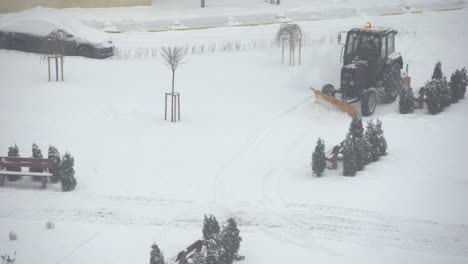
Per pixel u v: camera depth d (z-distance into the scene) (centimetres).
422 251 1606
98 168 2091
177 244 1631
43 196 1894
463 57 3384
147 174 2052
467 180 1972
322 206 1833
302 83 3014
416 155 2161
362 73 2620
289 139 2348
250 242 1647
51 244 1622
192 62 3322
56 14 3466
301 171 2081
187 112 2634
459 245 1633
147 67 3219
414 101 2662
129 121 2514
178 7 4484
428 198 1866
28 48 3359
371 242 1648
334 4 4588
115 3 4334
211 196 1906
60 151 2208
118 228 1716
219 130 2439
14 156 1989
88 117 2536
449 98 2614
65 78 2983
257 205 1850
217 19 4169
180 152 2225
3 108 2580
